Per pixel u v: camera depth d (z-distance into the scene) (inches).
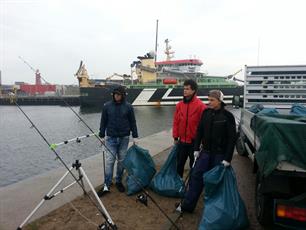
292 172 122.0
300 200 125.4
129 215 159.5
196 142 164.2
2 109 2539.4
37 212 159.3
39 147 778.8
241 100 360.5
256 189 155.3
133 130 203.9
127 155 200.7
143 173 196.2
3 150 738.2
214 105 154.9
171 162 194.4
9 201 175.0
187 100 188.4
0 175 503.8
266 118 147.3
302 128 119.2
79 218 153.9
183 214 161.8
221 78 2207.2
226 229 129.2
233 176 142.5
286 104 326.0
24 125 1344.7
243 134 293.4
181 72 2234.3
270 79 331.0
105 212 138.7
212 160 155.8
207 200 140.3
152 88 2116.1
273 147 123.0
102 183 209.6
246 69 338.6
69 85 2812.5
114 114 195.6
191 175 163.2
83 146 749.9
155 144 387.9
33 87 2851.9
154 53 2361.0
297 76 323.0
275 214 124.8
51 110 2288.4
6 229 139.3
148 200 180.2
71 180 214.8
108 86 2080.5
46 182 211.3
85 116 1668.3
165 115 1631.4
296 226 121.9
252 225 147.9
